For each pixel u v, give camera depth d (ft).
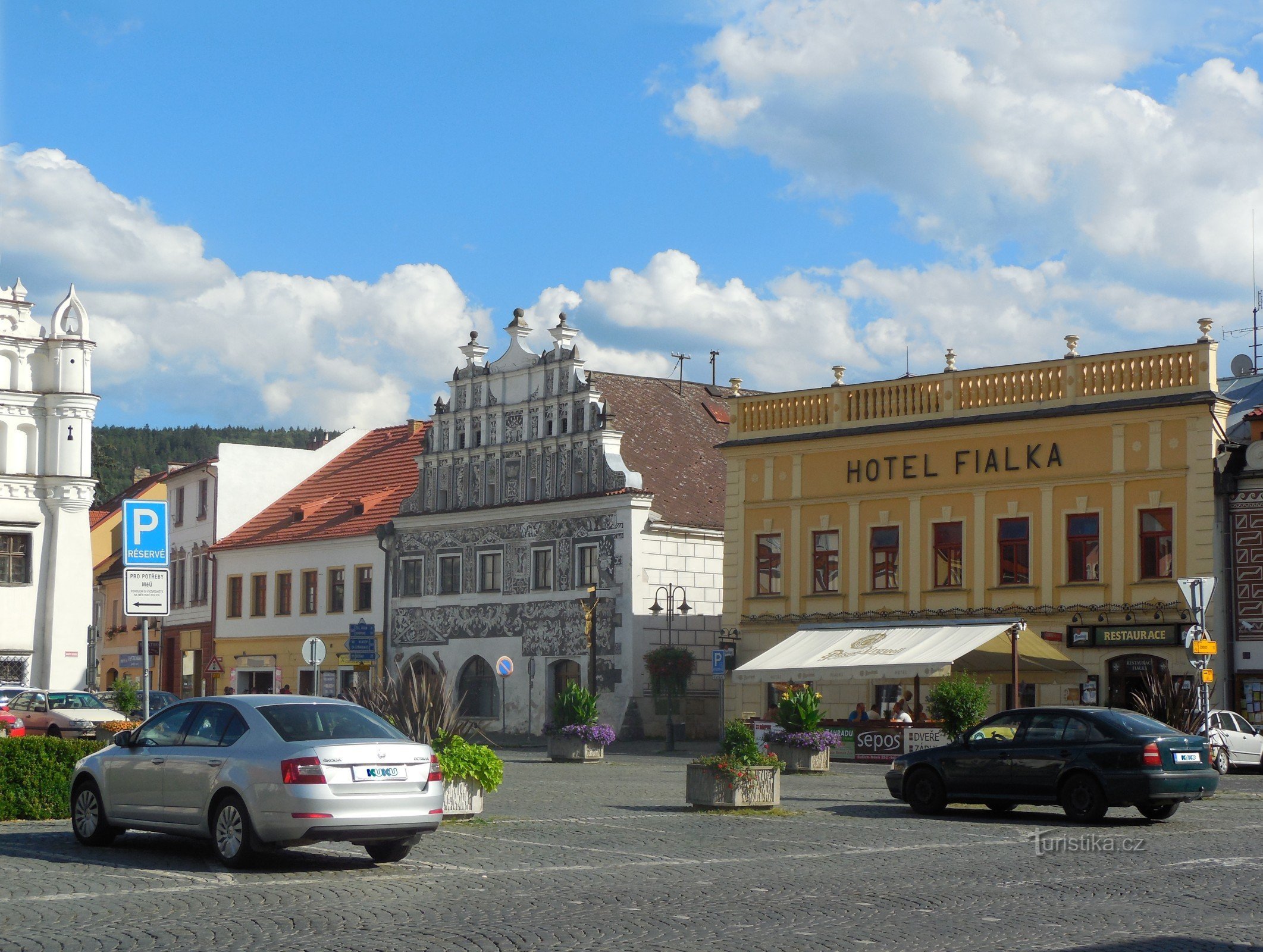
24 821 71.41
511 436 199.93
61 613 208.54
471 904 46.39
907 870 56.13
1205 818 79.92
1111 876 54.60
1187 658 136.05
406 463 232.73
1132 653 139.44
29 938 39.65
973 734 80.48
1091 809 75.31
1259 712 133.90
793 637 144.97
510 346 201.05
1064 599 143.95
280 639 227.81
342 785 52.42
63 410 210.79
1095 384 143.95
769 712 163.22
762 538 167.43
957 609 150.82
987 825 75.10
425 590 206.49
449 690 75.31
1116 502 141.49
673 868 56.44
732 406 170.71
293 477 248.11
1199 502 136.56
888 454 157.48
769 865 57.41
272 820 52.21
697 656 186.19
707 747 166.81
